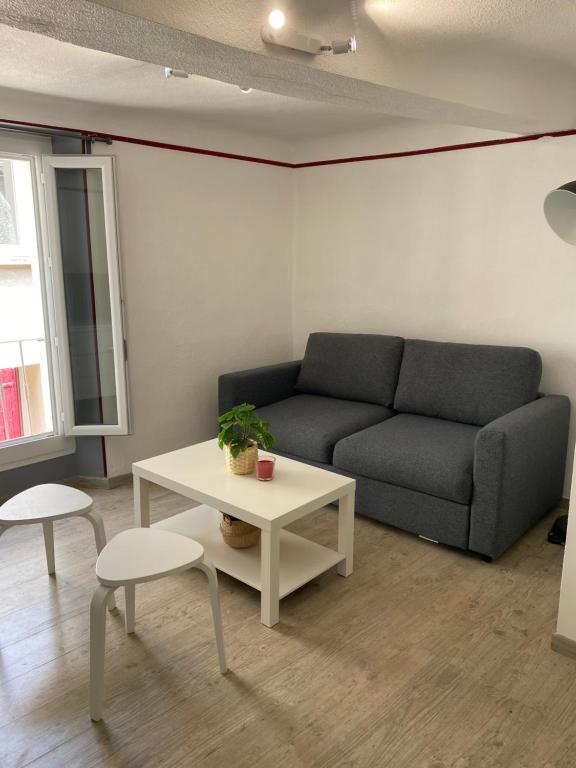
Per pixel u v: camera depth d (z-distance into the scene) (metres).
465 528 2.76
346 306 4.36
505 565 2.76
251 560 2.58
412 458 2.91
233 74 1.88
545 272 3.36
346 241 4.27
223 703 1.91
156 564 1.87
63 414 3.53
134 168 3.54
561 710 1.88
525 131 3.12
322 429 3.38
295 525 3.20
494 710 1.88
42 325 3.52
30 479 3.51
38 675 2.04
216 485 2.53
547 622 2.33
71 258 3.44
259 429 2.58
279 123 3.80
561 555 2.86
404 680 2.01
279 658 2.13
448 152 3.63
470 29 2.01
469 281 3.68
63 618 2.37
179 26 1.47
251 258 4.32
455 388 3.44
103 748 1.74
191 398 4.09
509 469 2.65
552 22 1.96
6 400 4.61
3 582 2.62
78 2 1.31
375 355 3.85
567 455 3.37
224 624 2.33
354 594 2.53
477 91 2.37
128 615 2.24
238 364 4.36
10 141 3.15
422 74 2.13
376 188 4.03
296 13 1.70
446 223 3.72
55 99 3.11
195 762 1.69
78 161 3.23
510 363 3.29
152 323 3.79
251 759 1.70
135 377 3.75
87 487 3.72
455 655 2.14
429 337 3.94
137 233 3.61
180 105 3.31
